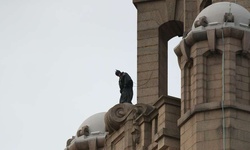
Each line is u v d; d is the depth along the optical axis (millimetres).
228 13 106625
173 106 110438
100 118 123062
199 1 120375
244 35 105750
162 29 126250
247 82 105188
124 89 120750
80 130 122125
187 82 107312
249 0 113438
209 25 106500
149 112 112625
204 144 103000
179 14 125688
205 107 104000
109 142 116750
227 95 104125
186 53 107438
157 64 124562
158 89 123562
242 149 102438
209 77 105500
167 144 108750
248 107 103688
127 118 114250
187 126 105125
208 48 105938
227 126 102938
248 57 105938
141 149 111562
